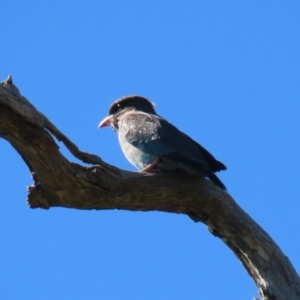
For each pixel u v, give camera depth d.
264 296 12.29
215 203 12.58
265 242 12.55
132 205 12.38
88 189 11.53
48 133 10.66
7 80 10.52
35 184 11.47
